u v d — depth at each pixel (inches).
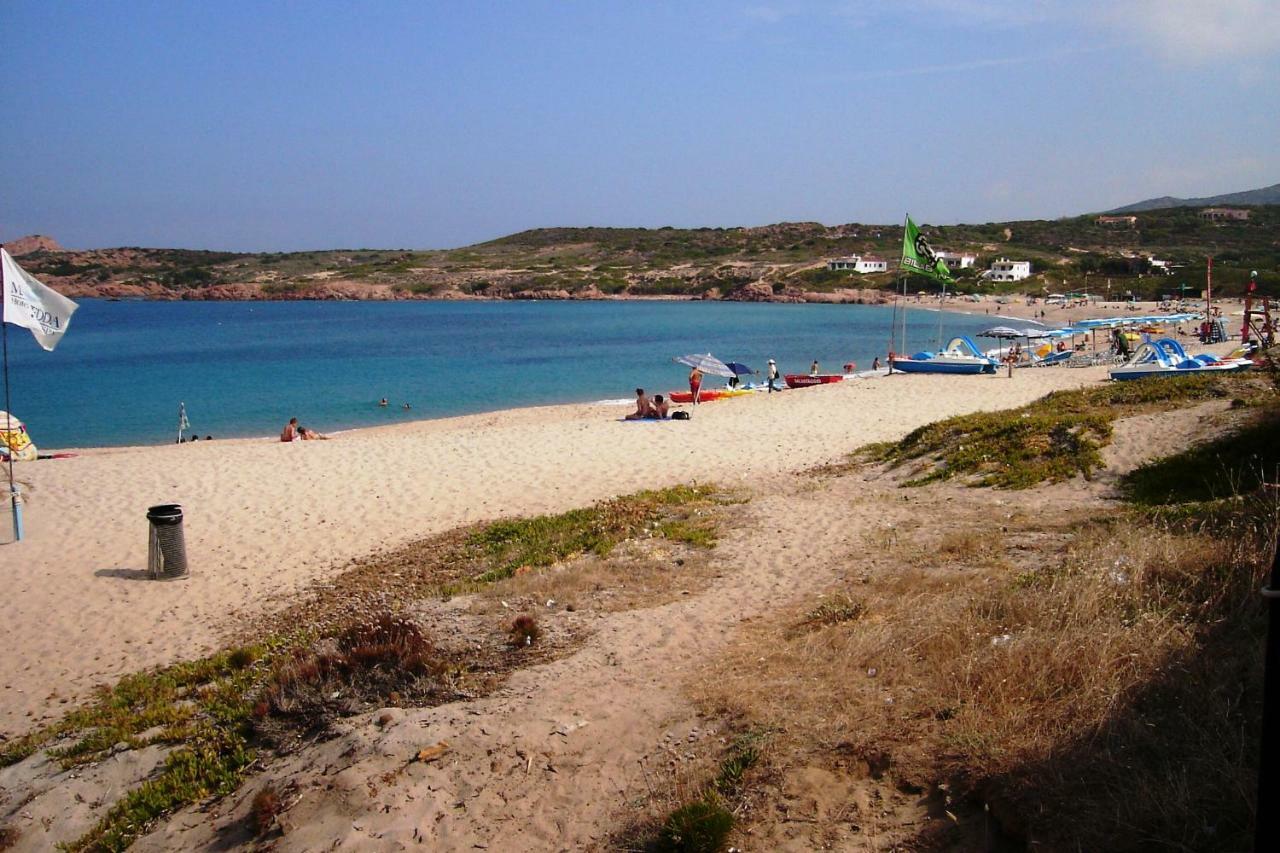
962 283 4793.3
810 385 1309.1
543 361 2223.2
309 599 434.6
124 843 235.3
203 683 337.1
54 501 625.3
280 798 227.3
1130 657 209.8
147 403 1563.7
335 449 790.5
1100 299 3949.3
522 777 217.6
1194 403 556.7
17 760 291.7
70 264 7081.7
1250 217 6200.8
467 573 440.1
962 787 175.8
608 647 293.4
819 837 172.4
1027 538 368.2
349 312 4872.0
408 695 271.0
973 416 644.1
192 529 561.9
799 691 232.2
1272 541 251.1
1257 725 173.0
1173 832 150.1
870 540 403.2
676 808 191.0
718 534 442.0
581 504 592.1
